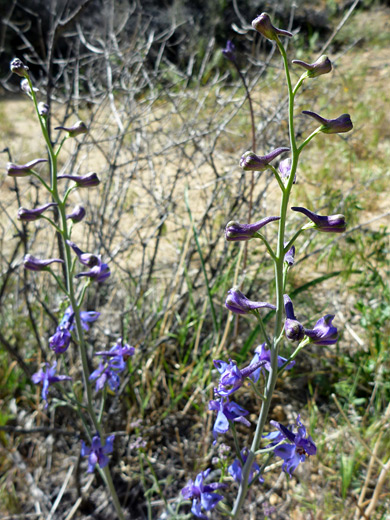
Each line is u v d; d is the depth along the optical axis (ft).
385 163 21.17
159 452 10.74
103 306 12.76
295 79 18.86
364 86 29.53
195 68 22.59
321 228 5.02
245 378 5.41
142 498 9.98
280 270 5.26
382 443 9.54
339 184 19.66
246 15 29.73
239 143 18.38
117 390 10.62
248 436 10.52
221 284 12.01
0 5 33.81
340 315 13.42
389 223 17.31
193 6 29.43
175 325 11.98
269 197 18.04
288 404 11.37
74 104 13.66
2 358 11.76
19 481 10.22
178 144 12.39
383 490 9.37
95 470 10.24
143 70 14.05
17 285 12.74
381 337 11.27
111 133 17.94
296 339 5.04
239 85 13.79
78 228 17.31
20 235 10.14
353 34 36.35
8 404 11.38
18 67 6.56
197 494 6.27
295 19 33.53
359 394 11.34
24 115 30.48
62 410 10.28
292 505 9.33
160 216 12.80
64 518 9.73
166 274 14.66
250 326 12.83
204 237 14.97
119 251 12.62
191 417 11.23
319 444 9.85
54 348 6.92
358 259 14.34
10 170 6.67
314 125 17.26
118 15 19.51
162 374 11.72
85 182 6.98
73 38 24.59
